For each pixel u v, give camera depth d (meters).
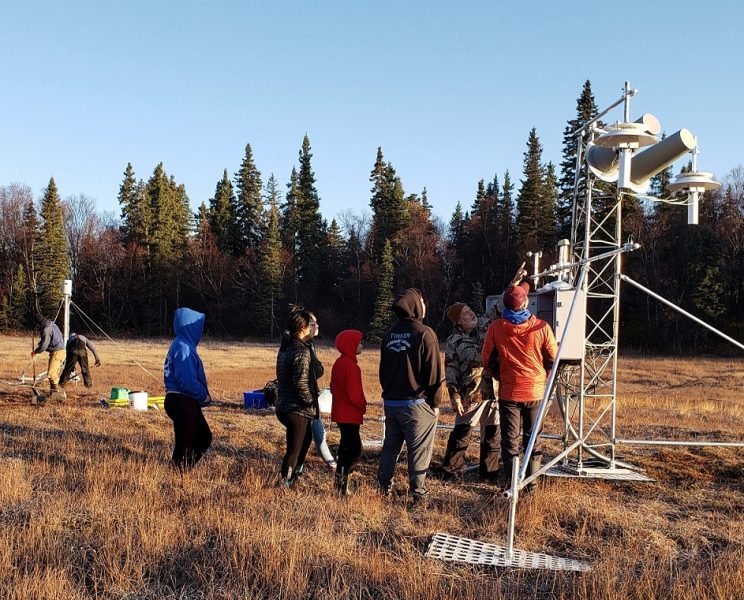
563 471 7.80
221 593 4.55
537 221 60.84
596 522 6.06
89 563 5.02
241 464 7.84
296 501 6.46
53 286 66.25
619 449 9.11
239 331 64.56
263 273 63.72
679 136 7.09
